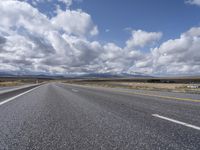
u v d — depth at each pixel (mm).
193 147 3637
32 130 4938
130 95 15688
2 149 3588
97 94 17172
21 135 4488
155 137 4262
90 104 10164
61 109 8500
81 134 4555
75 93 18797
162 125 5359
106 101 11484
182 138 4180
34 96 15539
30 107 9172
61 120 6168
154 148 3594
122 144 3820
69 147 3678
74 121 6004
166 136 4332
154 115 6840
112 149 3557
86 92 20188
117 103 10445
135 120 6043
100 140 4086
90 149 3566
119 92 19781
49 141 4043
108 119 6254
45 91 22656
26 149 3584
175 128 5020
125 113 7312
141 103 10328
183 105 9453
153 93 18031
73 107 9102
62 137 4320
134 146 3703
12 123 5758
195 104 9820
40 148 3635
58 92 20625
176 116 6625
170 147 3641
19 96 15555
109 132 4703
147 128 5043
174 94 16672
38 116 6867
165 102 10695
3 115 7070
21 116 6867
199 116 6605
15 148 3639
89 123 5711
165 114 7020
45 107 9156
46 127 5254
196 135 4395
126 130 4871
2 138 4262
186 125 5332
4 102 11320
